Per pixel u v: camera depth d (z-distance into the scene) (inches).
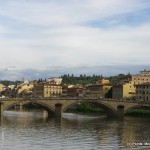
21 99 7278.5
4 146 3597.4
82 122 6215.6
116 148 3550.7
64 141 3949.3
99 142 3907.5
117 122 6348.4
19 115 7844.5
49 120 6530.5
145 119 7209.6
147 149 3494.1
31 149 3467.0
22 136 4261.8
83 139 4111.7
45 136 4303.6
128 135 4488.2
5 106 7145.7
